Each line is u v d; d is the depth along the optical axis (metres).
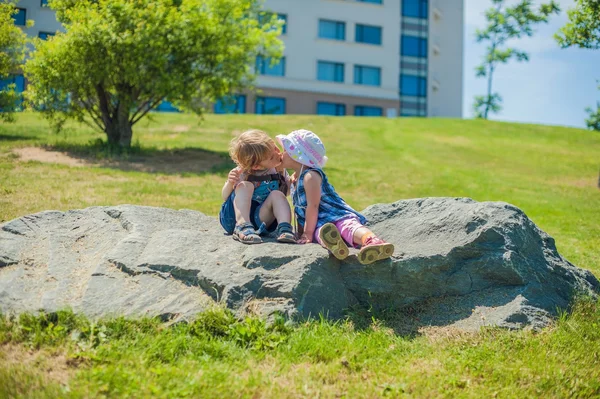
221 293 4.64
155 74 16.12
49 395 3.47
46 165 13.96
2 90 17.03
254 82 21.70
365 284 5.07
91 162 14.97
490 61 39.97
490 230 5.22
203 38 16.34
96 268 4.77
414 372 4.09
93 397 3.48
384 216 5.97
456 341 4.62
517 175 18.73
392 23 44.88
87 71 15.40
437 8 48.81
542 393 3.94
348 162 18.34
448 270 5.17
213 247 5.09
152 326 4.34
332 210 5.29
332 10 43.25
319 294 4.79
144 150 17.22
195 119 24.84
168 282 4.75
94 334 4.19
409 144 23.33
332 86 43.12
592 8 12.37
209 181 13.84
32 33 23.53
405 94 46.38
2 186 11.19
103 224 5.55
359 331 4.71
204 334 4.32
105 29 15.02
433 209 5.79
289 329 4.47
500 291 5.11
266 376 3.90
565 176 19.27
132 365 3.88
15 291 4.55
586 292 5.39
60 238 5.27
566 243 9.82
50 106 16.25
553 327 4.83
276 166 5.48
